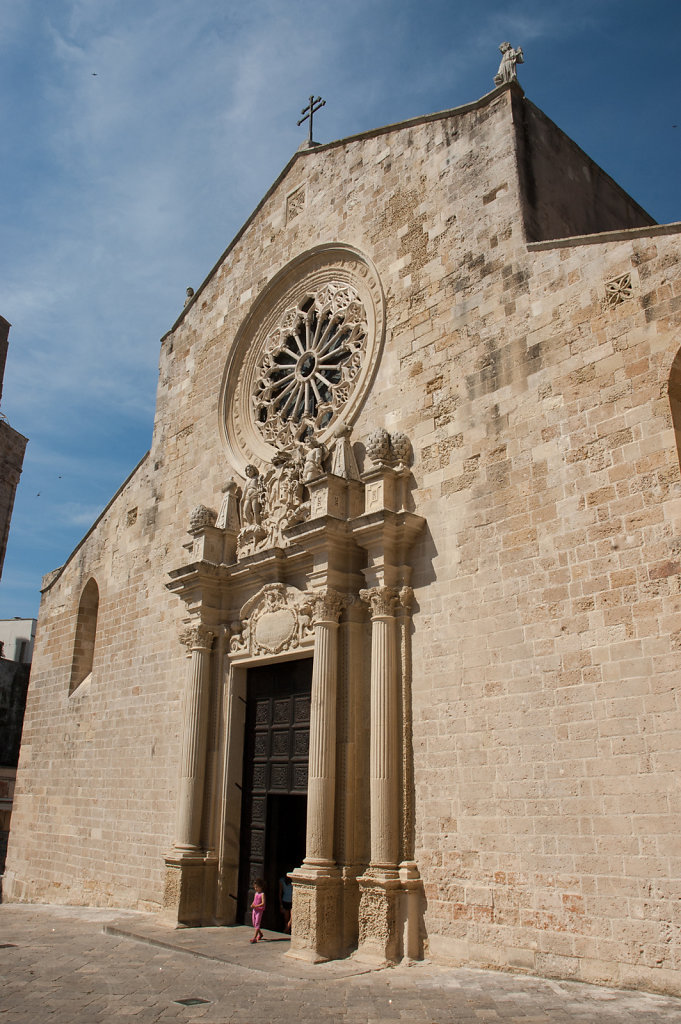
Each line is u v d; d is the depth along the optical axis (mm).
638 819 11320
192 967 13375
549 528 13664
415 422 16906
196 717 18984
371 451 16969
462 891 13219
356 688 15898
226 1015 10047
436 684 14648
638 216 20984
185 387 25609
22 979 12344
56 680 27375
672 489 12188
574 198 18219
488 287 16234
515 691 13359
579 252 14641
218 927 17234
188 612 20469
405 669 15156
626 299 13633
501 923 12555
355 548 16891
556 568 13359
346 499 17422
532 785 12703
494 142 17281
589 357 13906
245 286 24281
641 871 11117
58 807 24875
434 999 10766
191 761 18672
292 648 17531
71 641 27344
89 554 27750
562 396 14141
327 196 21812
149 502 25312
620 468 12945
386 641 15359
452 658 14516
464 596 14656
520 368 15047
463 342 16391
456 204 17641
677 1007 9922
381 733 14805
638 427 12875
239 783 18672
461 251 17125
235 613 19781
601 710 12141
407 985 11672
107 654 24953
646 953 10805
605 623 12453
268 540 19484
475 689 13977
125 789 22203
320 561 16750
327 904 14195
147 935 16281
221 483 22516
